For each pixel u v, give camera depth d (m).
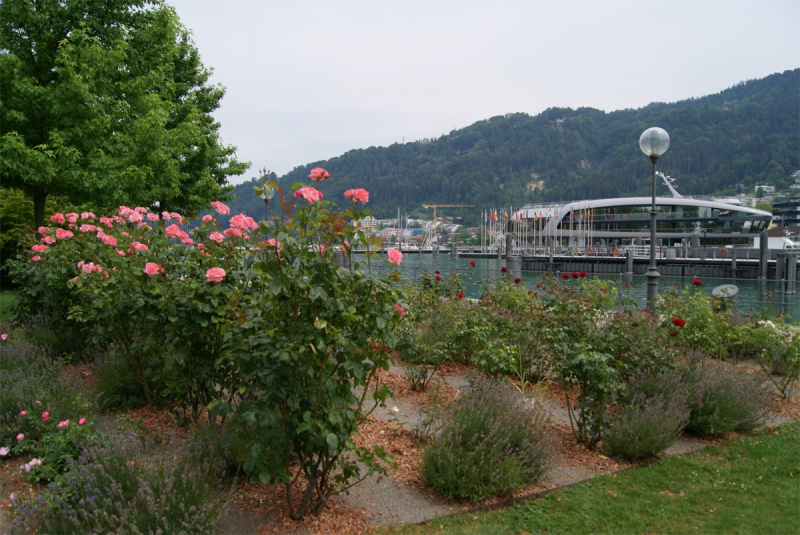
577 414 6.11
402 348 7.19
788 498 4.26
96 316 5.63
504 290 9.78
